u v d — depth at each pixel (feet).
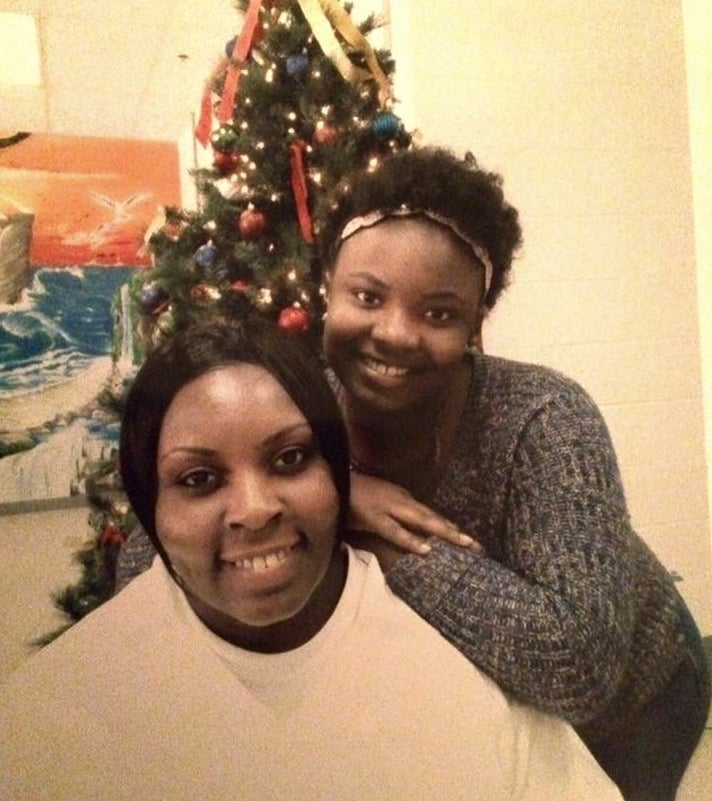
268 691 2.27
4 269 6.21
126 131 6.88
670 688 2.86
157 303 3.99
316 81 3.83
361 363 2.39
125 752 2.26
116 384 6.42
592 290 5.23
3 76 6.39
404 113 5.00
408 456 2.56
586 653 2.02
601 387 5.28
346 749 2.26
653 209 5.30
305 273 3.66
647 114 5.27
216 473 1.99
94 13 6.02
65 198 6.35
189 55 6.50
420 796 2.23
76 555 4.67
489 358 2.56
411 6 4.93
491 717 2.18
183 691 2.28
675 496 5.43
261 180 3.90
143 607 2.34
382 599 2.25
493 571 2.16
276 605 2.04
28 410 6.26
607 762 2.94
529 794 2.22
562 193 5.17
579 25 5.16
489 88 5.06
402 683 2.23
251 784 2.26
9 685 2.27
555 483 2.19
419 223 2.27
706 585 5.47
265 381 2.02
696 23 3.35
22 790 2.20
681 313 5.37
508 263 2.52
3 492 6.18
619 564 2.13
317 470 2.07
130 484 2.11
